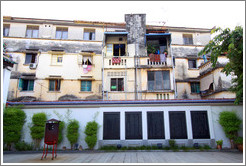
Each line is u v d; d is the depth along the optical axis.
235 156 8.30
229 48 9.16
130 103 10.84
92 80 18.41
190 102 10.84
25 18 19.61
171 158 7.93
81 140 10.48
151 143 10.41
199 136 10.50
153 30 18.95
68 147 10.33
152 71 15.78
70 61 18.77
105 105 10.93
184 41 21.53
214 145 10.33
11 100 17.09
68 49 19.08
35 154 9.21
